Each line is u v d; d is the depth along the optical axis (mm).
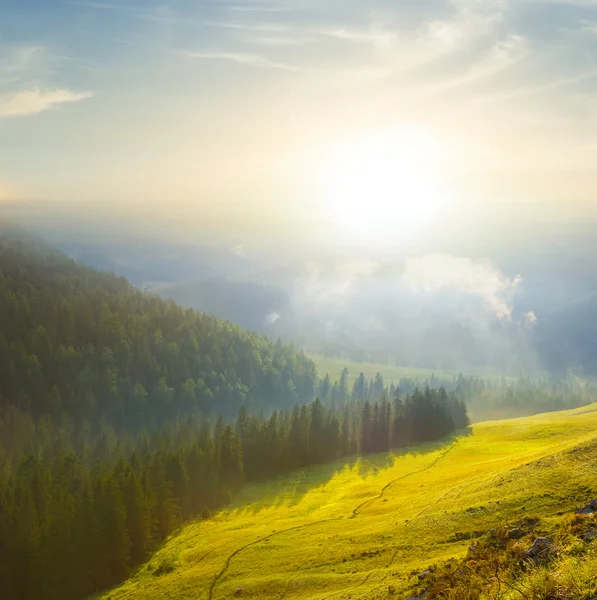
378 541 61656
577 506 51969
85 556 80625
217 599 58000
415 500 81000
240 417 150625
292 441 141375
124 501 89938
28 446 164750
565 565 24891
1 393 192000
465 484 77188
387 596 40219
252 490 121188
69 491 102625
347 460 142500
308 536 73750
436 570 41438
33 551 79000
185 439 153875
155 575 75188
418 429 156000
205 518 103312
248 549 72750
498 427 160250
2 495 92938
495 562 32250
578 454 67938
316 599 48750
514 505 57781
